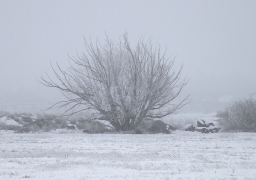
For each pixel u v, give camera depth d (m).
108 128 36.28
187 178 10.55
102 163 13.42
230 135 26.41
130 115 33.72
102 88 33.88
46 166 12.70
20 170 12.04
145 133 32.12
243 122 33.47
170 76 34.34
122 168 12.35
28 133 31.34
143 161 14.08
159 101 34.44
